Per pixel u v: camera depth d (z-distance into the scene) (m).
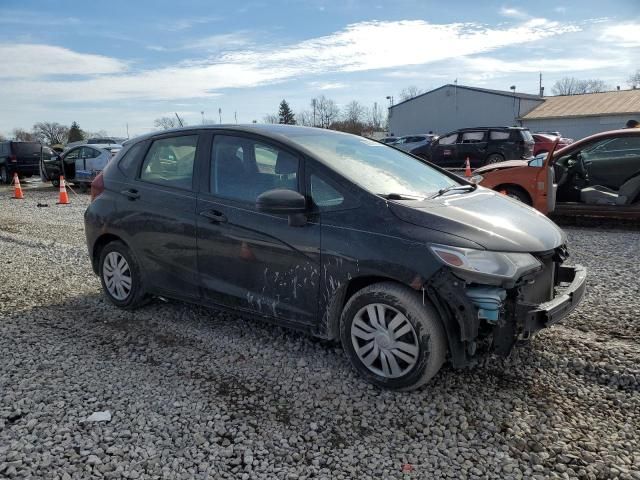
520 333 3.27
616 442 2.89
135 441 2.93
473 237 3.24
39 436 2.97
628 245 7.42
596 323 4.46
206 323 4.66
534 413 3.18
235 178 4.12
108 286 5.07
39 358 3.97
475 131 22.36
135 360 3.94
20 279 6.14
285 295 3.80
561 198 8.91
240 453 2.83
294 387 3.52
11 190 18.81
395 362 3.40
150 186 4.62
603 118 42.31
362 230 3.44
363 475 2.67
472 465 2.73
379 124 82.38
